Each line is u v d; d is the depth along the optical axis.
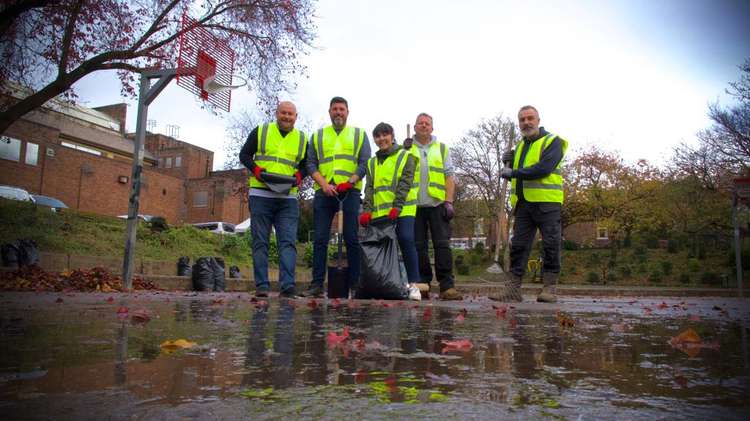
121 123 53.53
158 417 0.94
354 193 6.21
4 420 0.91
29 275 8.12
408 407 1.04
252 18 13.28
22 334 2.26
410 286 6.23
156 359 1.62
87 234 12.68
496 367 1.56
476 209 40.41
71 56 12.18
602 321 3.52
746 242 32.91
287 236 6.00
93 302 4.77
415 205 6.30
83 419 0.93
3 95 12.80
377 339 2.26
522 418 0.96
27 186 31.58
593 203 35.31
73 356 1.66
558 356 1.82
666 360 1.75
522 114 6.16
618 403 1.11
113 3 12.16
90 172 35.41
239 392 1.16
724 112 24.12
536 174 5.86
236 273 14.55
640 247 36.25
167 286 10.80
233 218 47.75
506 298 6.18
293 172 6.02
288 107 5.99
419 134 6.93
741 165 25.11
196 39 10.33
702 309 5.42
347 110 6.24
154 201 41.66
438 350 1.92
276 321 3.05
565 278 32.47
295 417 0.95
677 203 30.78
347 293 6.51
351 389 1.21
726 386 1.30
